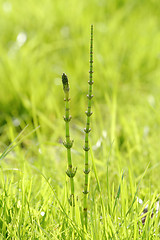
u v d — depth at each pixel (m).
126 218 2.78
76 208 2.68
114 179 3.69
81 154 3.86
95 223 2.66
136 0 8.96
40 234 2.61
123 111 5.56
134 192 2.98
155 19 8.62
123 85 6.50
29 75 5.86
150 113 5.24
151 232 2.70
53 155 4.28
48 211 2.92
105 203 3.00
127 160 4.18
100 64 6.34
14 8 8.00
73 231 2.66
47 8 8.02
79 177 3.59
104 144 4.04
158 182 3.62
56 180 3.62
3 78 5.64
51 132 5.16
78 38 7.27
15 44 6.73
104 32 7.54
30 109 5.25
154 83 6.45
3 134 4.97
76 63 6.62
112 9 8.69
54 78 6.21
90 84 2.49
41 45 7.00
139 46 7.41
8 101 5.43
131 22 8.20
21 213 2.75
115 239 2.58
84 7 8.45
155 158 4.07
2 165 3.67
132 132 4.70
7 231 2.79
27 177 3.14
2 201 2.87
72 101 5.66
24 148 4.72
